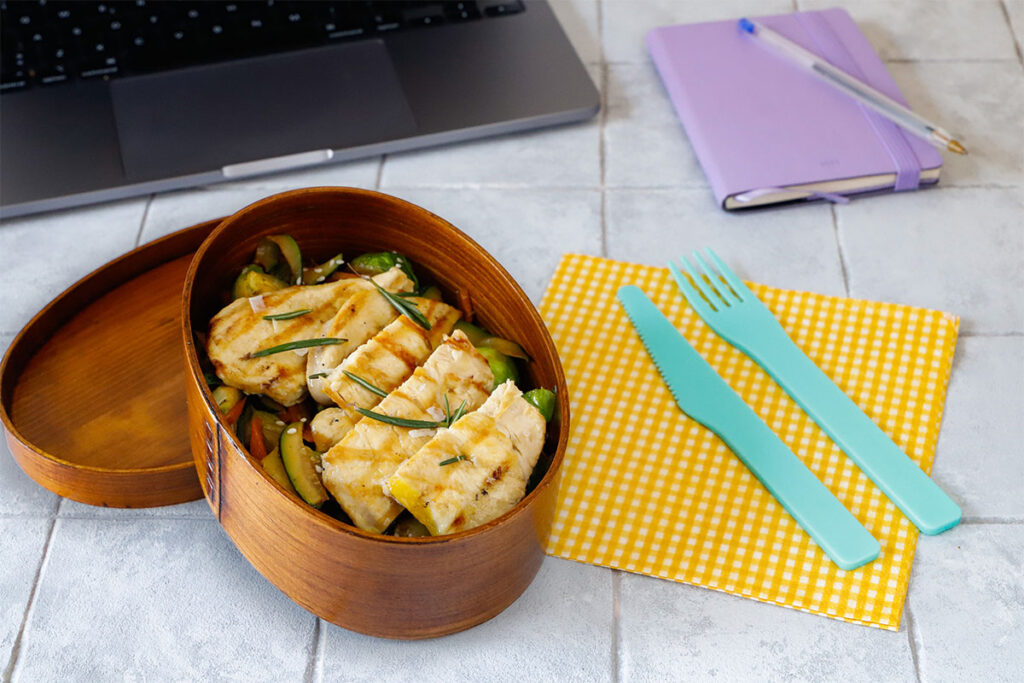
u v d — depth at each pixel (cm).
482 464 55
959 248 71
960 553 60
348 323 59
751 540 60
